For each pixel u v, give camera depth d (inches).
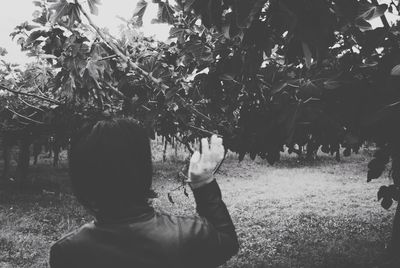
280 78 137.6
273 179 729.0
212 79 144.9
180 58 167.2
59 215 438.6
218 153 46.3
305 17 58.6
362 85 127.6
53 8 95.1
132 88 169.2
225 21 73.9
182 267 41.7
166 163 884.0
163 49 180.7
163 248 41.6
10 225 384.2
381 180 692.1
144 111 184.7
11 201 506.0
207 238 42.4
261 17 69.2
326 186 653.3
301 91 102.9
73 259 43.6
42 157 965.2
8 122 365.1
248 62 72.8
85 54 135.5
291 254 303.6
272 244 329.7
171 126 197.3
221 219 44.8
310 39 58.6
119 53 133.3
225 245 43.5
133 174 43.3
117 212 43.5
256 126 141.6
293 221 418.0
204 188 45.4
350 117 128.6
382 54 142.9
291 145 142.0
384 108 114.4
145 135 45.6
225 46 138.8
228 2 71.7
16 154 868.0
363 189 617.6
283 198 557.6
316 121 111.7
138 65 153.7
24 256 301.4
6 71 261.9
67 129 268.1
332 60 141.9
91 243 43.2
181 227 42.8
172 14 102.4
